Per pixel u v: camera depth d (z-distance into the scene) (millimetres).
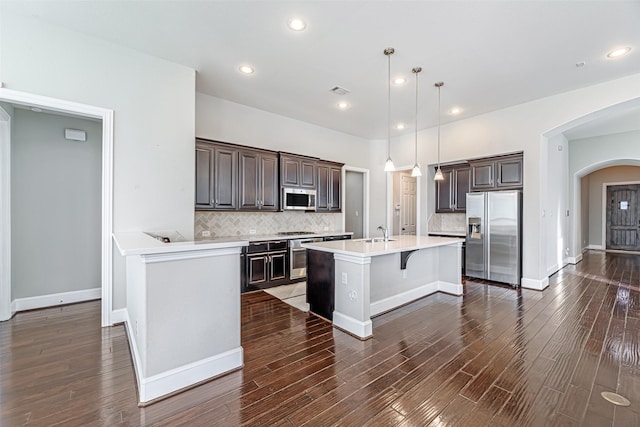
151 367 1775
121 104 2947
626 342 2572
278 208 4746
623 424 1574
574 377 2033
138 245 1847
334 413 1673
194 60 3238
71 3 2322
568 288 4445
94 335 2686
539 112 4340
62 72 2648
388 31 2689
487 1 2279
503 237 4660
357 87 3926
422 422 1602
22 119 3348
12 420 1591
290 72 3512
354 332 2771
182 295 1891
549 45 2908
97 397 1799
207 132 4215
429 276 4156
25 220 3367
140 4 2340
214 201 4020
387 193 6527
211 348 2023
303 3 2322
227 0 2293
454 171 5652
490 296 4031
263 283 4316
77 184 3703
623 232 8516
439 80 3707
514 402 1769
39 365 2162
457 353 2391
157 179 3164
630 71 3455
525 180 4504
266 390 1888
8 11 2420
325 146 5789
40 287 3467
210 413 1668
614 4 2309
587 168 6547
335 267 3045
